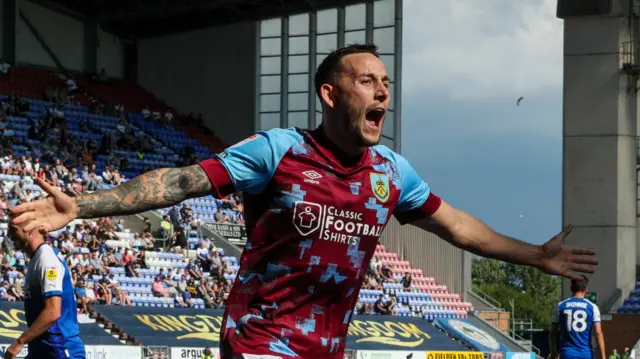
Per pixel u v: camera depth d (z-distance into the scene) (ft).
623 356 106.42
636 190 115.96
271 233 15.06
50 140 114.73
